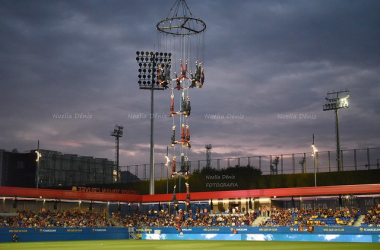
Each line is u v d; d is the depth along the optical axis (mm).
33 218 82125
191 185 98875
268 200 87812
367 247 52969
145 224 90000
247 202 89625
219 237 78875
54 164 120500
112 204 104125
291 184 87812
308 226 71250
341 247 53344
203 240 76750
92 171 129375
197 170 99750
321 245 57844
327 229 69500
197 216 88000
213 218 85562
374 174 79938
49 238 77812
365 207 80625
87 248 56938
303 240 70188
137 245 62656
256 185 91812
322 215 75812
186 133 41562
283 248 52938
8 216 82188
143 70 98625
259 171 94125
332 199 84188
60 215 86812
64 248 57062
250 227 76812
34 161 117312
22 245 64312
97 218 90188
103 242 72250
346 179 82250
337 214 74688
